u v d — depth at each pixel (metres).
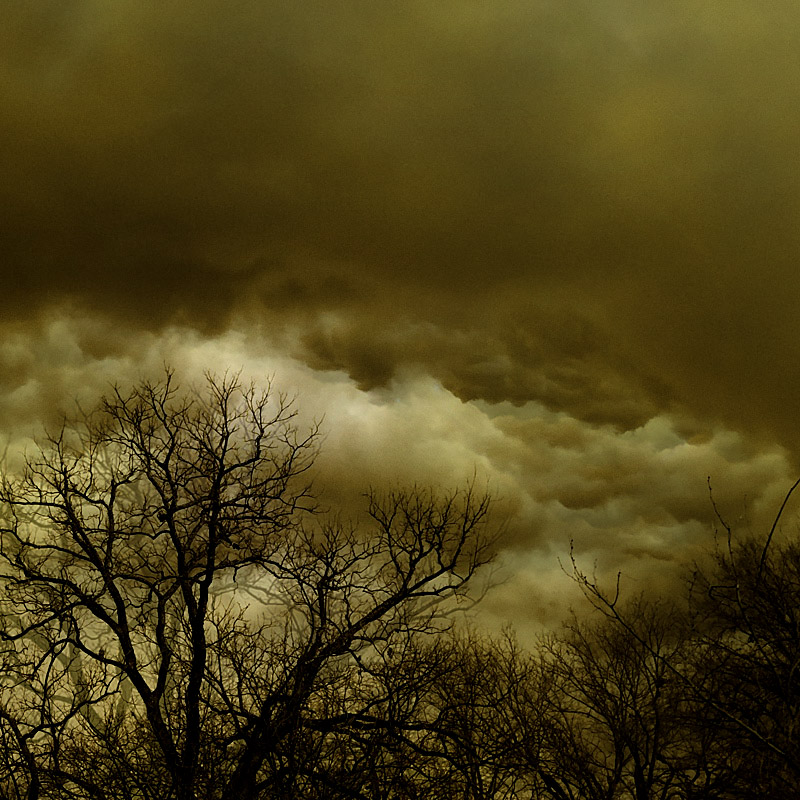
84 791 14.38
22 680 16.11
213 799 12.77
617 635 15.42
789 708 11.59
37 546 16.06
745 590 14.30
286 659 14.33
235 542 16.83
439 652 15.26
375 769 12.91
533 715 14.45
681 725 13.01
